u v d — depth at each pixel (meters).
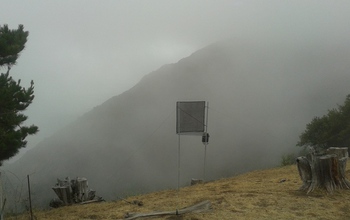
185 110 7.93
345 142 27.31
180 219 7.01
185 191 10.82
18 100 9.90
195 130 8.00
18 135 9.32
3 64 10.46
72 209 9.70
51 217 8.56
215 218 7.02
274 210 7.55
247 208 7.75
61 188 11.12
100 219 7.71
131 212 8.01
